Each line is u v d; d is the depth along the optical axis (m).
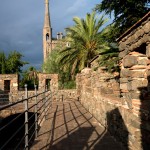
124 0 8.12
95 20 20.11
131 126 4.52
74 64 21.06
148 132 3.87
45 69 30.34
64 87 27.36
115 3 8.35
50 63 29.22
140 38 3.99
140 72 4.39
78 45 20.45
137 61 4.45
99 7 8.99
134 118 4.36
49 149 5.27
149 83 4.11
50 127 7.58
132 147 4.47
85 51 20.33
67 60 21.16
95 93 9.09
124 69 4.75
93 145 5.43
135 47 4.24
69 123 8.18
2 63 37.88
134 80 4.33
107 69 7.88
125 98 4.87
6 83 19.98
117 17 8.65
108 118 6.64
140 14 8.23
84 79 13.23
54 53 30.00
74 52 20.61
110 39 9.16
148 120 3.86
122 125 5.12
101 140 5.83
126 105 4.84
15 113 14.59
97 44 19.89
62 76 27.91
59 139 6.07
